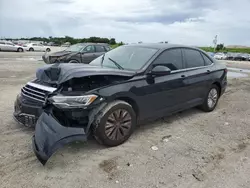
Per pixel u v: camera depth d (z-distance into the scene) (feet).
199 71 16.53
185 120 16.24
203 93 17.19
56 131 9.97
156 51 14.23
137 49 15.14
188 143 12.61
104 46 45.03
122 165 10.18
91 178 9.20
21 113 12.14
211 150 11.94
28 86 12.48
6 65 46.09
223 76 18.86
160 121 15.83
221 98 23.30
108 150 11.46
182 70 15.29
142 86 12.55
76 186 8.69
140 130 14.14
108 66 13.99
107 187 8.70
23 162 10.11
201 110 18.42
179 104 15.23
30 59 64.80
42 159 9.38
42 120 10.35
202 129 14.71
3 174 9.21
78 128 10.44
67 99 10.28
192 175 9.68
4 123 14.08
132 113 12.26
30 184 8.69
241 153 11.80
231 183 9.27
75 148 11.53
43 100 11.30
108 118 11.27
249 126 15.53
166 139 13.00
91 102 10.61
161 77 13.67
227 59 148.15
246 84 32.27
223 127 15.19
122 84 11.84
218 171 10.07
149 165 10.27
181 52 15.75
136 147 11.89
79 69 11.35
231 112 18.49
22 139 12.12
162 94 13.73
